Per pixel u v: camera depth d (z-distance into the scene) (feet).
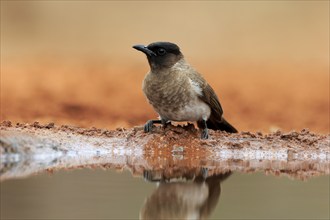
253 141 43.70
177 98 40.68
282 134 44.86
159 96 40.88
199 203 30.96
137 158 40.81
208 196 32.27
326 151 43.86
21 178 34.65
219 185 34.63
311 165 40.91
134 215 28.37
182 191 32.96
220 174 37.32
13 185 33.04
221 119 44.70
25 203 29.76
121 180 34.76
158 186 33.88
